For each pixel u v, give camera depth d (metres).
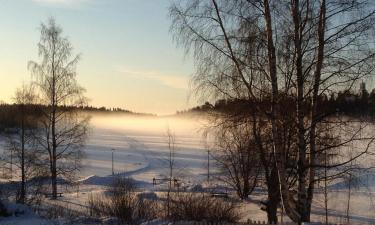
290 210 11.40
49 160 32.03
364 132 11.31
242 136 14.88
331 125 11.67
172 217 16.80
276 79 11.24
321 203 27.47
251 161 19.75
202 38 11.47
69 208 24.22
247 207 25.70
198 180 51.59
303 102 11.30
